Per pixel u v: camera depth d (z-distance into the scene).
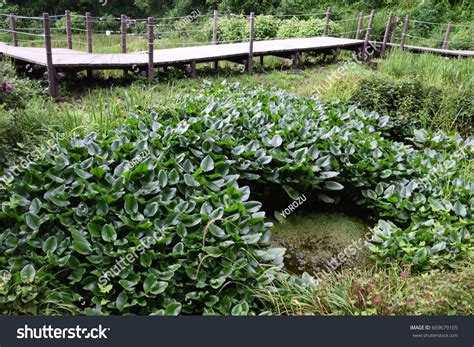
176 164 3.34
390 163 3.93
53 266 2.51
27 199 2.92
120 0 15.03
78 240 2.59
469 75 7.00
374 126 5.12
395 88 5.93
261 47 8.83
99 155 3.35
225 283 2.62
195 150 3.64
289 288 2.68
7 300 2.24
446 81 6.82
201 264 2.61
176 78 7.17
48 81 5.82
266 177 3.61
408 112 5.66
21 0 13.83
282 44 9.40
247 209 3.07
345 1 14.23
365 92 5.95
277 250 2.95
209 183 3.20
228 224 2.81
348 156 3.97
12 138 3.47
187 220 2.83
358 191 3.89
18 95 4.48
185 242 2.69
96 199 2.90
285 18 13.59
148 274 2.52
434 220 3.35
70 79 6.42
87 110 5.27
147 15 15.10
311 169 3.59
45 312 2.33
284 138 4.01
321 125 4.48
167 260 2.67
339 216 3.83
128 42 11.22
